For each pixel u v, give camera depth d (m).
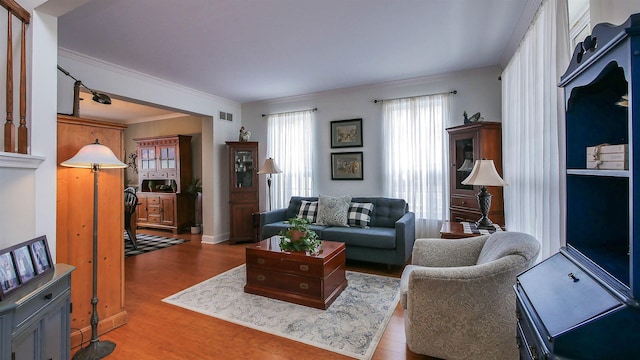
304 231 2.72
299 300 2.52
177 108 4.21
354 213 3.90
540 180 2.05
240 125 5.37
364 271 3.41
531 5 2.18
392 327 2.15
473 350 1.62
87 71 3.15
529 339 1.02
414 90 4.04
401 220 3.38
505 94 3.07
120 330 2.14
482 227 2.72
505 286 1.57
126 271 3.47
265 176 5.14
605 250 1.07
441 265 2.17
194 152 6.28
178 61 3.31
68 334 1.57
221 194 5.05
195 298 2.68
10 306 1.10
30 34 1.68
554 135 1.75
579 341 0.77
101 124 2.15
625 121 1.04
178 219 5.91
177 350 1.90
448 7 2.27
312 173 4.75
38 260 1.46
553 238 1.75
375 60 3.35
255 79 3.98
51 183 1.77
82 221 2.06
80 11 2.26
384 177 4.20
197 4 2.19
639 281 0.72
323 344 1.94
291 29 2.60
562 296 0.94
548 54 1.83
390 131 4.16
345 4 2.22
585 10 1.74
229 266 3.65
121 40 2.77
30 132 1.66
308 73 3.77
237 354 1.85
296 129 4.84
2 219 1.49
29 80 1.68
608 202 1.08
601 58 0.85
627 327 0.73
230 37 2.74
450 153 3.46
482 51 3.13
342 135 4.50
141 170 6.50
